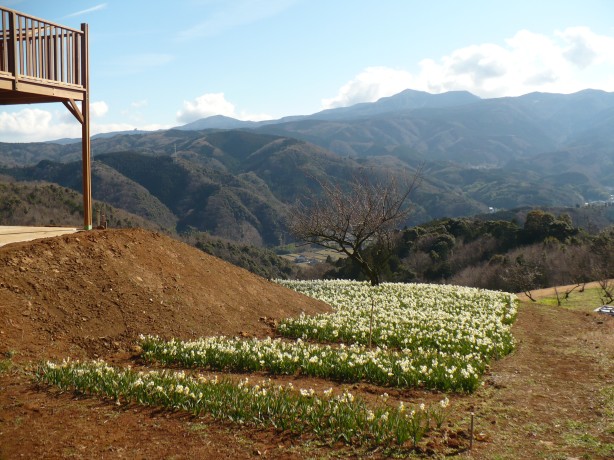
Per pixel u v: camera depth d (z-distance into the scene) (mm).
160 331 11492
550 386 9828
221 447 6387
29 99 14758
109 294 11789
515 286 50375
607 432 7387
